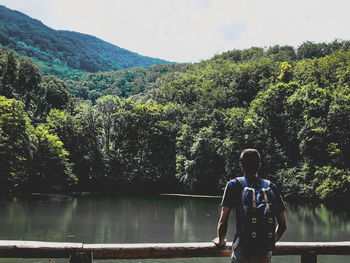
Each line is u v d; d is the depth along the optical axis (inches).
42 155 2253.9
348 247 165.8
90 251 145.6
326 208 1651.1
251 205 128.4
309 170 1904.5
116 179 2731.3
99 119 2908.5
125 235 845.8
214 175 2508.6
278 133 2409.0
